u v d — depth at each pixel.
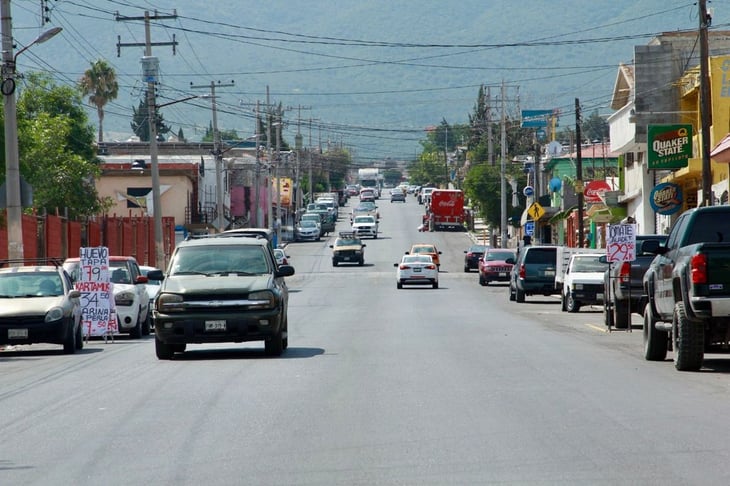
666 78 88.12
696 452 17.52
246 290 35.66
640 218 100.75
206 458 17.81
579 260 67.94
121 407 24.06
